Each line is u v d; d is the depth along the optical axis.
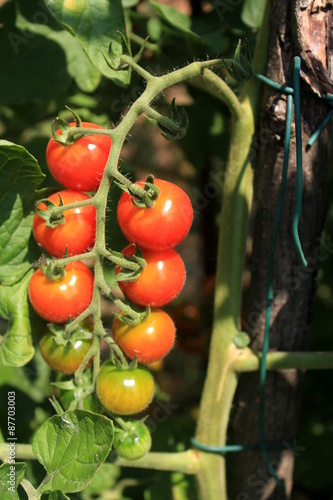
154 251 0.38
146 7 0.61
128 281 0.38
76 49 0.54
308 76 0.41
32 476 0.51
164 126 0.37
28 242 0.42
